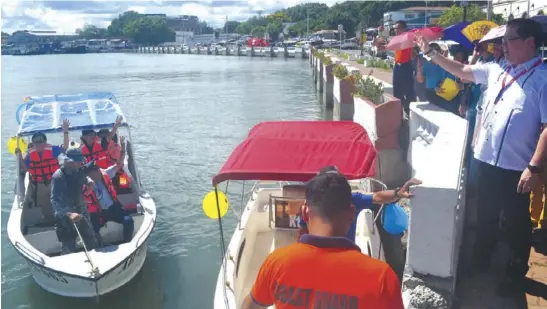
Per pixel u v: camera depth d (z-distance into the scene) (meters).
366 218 6.20
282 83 38.53
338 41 73.38
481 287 4.41
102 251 7.21
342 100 17.23
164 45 139.12
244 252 6.13
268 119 22.80
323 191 2.23
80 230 7.43
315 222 2.26
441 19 27.42
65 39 173.12
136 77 48.53
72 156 8.02
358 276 2.08
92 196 7.74
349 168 4.40
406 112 9.58
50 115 10.20
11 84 43.38
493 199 4.12
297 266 2.14
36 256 7.06
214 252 8.92
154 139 18.52
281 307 2.14
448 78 7.17
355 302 2.05
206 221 10.30
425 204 3.97
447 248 3.98
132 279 7.57
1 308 7.14
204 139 18.42
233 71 52.34
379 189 7.59
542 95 3.71
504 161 3.95
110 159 9.80
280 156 4.62
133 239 7.54
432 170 4.39
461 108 7.18
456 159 4.64
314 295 2.09
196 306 7.21
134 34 156.38
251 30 148.38
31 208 8.66
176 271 8.25
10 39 157.38
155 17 159.38
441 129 5.80
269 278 2.21
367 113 9.59
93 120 9.98
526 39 3.73
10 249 9.17
